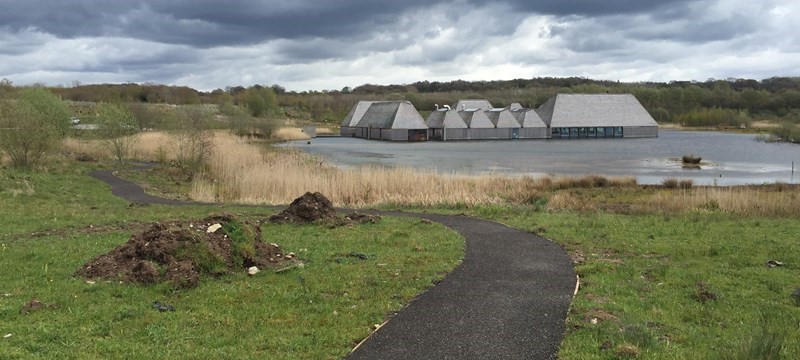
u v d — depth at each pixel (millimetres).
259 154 38719
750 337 6879
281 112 115688
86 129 48094
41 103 36812
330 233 13734
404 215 17734
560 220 16484
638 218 17016
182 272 9047
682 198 22219
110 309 7625
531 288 9281
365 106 95750
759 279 9953
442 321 7668
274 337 6914
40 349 6277
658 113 132750
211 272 9453
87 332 6832
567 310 8141
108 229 14070
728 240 13414
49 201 19312
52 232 13547
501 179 28781
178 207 19172
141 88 105812
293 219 15148
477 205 20125
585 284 9578
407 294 8750
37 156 27438
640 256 11875
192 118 37094
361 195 22375
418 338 7062
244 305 8055
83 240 12344
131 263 9320
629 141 79312
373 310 7965
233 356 6320
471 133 83750
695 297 8898
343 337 6977
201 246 9641
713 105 130625
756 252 12047
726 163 47875
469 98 137750
